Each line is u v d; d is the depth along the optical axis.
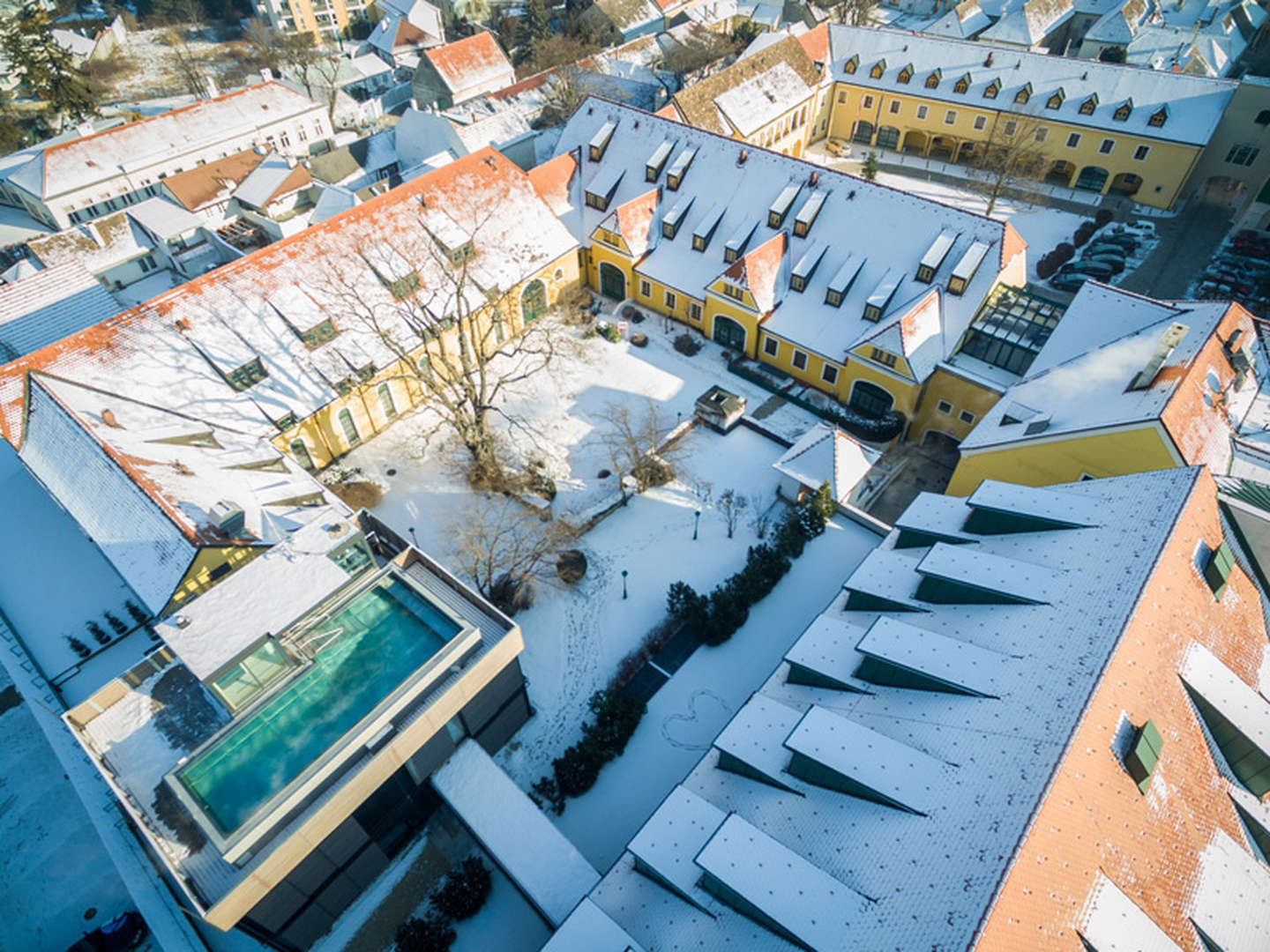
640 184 57.94
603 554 42.16
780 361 52.66
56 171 71.88
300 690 26.86
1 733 36.22
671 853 24.89
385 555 36.38
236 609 28.17
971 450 39.50
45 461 38.16
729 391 52.47
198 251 67.06
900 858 20.91
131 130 76.12
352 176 74.88
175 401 40.81
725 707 35.41
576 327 57.66
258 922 25.56
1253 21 87.88
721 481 46.00
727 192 54.50
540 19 100.75
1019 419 39.12
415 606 29.56
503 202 54.53
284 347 44.56
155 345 41.09
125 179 75.62
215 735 25.41
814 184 51.38
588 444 48.75
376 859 29.92
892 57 75.44
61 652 36.09
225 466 37.94
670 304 57.03
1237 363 36.34
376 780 26.73
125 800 25.23
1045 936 18.61
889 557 32.88
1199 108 63.91
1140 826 21.45
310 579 29.28
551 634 38.56
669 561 41.78
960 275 45.41
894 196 48.81
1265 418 36.19
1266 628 28.97
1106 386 37.03
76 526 41.62
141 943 29.45
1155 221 67.06
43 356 38.91
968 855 19.81
